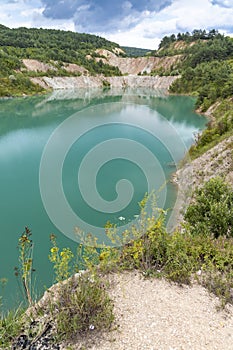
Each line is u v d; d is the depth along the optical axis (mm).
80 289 4219
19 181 18422
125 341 3711
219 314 4293
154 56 140875
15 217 13648
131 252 5422
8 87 76188
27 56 110062
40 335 3842
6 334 3912
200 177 16625
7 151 25422
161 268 5215
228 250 5797
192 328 3955
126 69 146625
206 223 7059
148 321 4043
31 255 10398
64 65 114750
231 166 16516
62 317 3926
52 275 9109
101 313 3979
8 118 43625
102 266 5098
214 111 46719
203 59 98500
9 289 8312
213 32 137000
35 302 4656
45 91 84875
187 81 81688
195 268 5430
